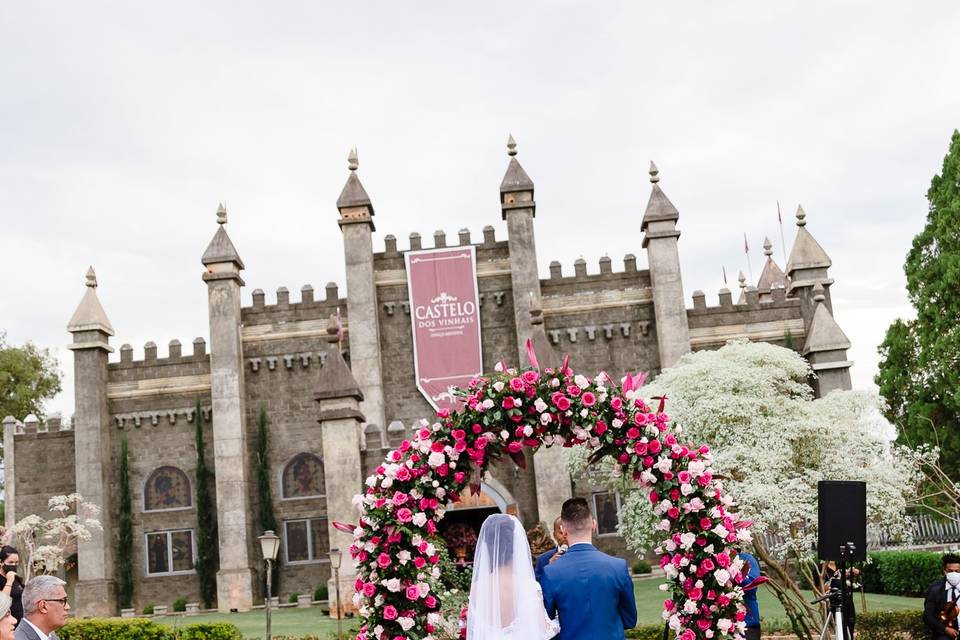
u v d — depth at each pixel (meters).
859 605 24.56
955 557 12.95
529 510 40.31
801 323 45.41
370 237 45.97
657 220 45.38
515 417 10.08
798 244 46.12
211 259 45.66
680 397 23.19
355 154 47.16
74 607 46.06
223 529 43.25
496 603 7.31
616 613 7.26
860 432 21.75
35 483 45.97
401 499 9.94
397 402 45.44
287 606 42.12
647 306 45.91
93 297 46.16
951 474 40.88
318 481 44.97
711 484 9.88
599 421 10.04
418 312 45.72
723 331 45.47
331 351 36.09
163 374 46.31
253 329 46.38
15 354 63.19
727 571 9.49
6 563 9.44
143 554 44.81
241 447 44.22
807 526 19.98
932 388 41.69
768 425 21.69
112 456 45.81
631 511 24.42
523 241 45.75
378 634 9.74
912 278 43.22
